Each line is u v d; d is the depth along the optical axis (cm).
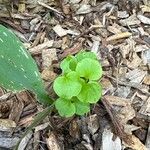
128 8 33
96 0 34
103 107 27
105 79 28
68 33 31
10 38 21
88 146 25
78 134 25
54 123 26
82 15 33
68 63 23
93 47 30
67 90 22
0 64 20
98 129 26
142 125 26
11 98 27
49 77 28
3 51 21
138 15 33
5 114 26
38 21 32
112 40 31
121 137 25
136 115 26
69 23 32
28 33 31
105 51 30
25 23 32
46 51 30
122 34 31
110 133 25
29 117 26
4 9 32
